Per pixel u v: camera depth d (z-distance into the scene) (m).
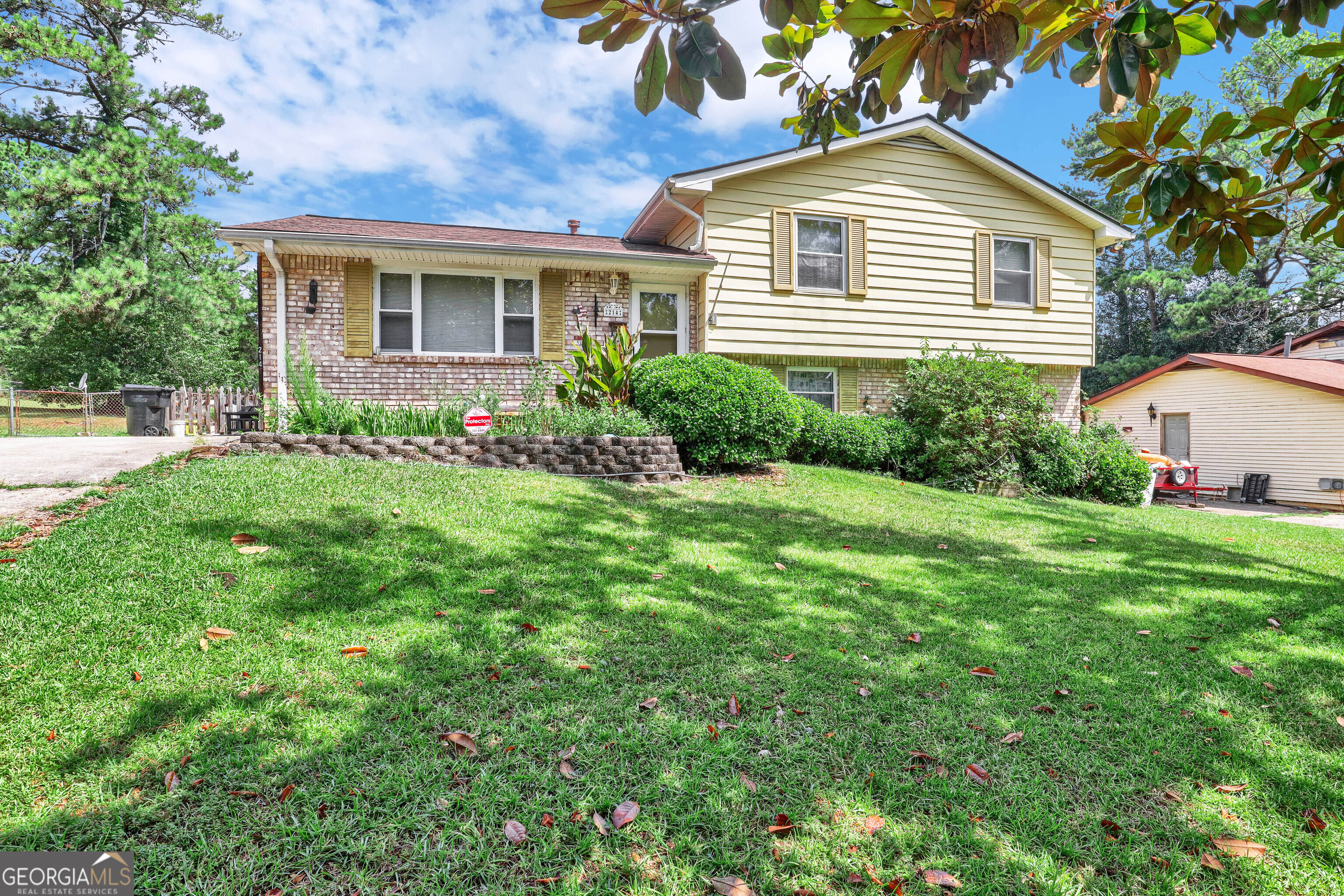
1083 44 1.92
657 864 1.74
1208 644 3.54
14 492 4.76
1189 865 1.81
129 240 21.12
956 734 2.46
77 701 2.27
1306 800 2.13
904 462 10.59
